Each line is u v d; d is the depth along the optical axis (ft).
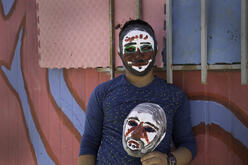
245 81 3.43
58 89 4.79
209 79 3.79
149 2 3.97
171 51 3.81
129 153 3.15
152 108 3.22
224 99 3.73
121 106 3.28
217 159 3.80
